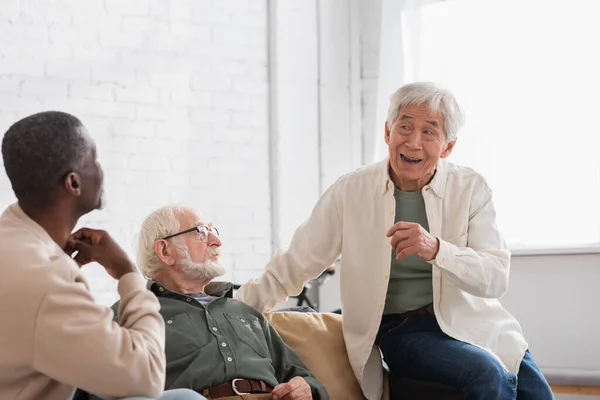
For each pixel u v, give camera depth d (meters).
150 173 4.98
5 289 1.90
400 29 5.50
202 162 5.16
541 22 4.97
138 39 4.99
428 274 2.96
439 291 2.91
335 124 5.60
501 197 5.06
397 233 2.66
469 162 5.18
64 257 2.00
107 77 4.89
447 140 2.93
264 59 5.41
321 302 5.30
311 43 5.54
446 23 5.32
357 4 5.70
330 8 5.62
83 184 2.07
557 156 4.89
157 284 2.78
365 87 5.67
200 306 2.77
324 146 5.55
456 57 5.27
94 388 1.92
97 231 2.15
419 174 2.89
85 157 2.07
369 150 5.64
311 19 5.54
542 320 4.53
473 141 5.18
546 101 4.94
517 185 5.01
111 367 1.91
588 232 4.77
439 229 2.92
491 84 5.14
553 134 4.90
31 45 4.70
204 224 2.87
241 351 2.71
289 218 5.40
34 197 2.03
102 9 4.89
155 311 2.06
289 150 5.42
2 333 1.89
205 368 2.62
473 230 2.94
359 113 5.67
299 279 3.12
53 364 1.90
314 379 2.79
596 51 4.78
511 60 5.07
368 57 5.67
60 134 2.03
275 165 5.38
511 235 5.01
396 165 2.90
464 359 2.75
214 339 2.69
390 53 5.53
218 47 5.25
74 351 1.89
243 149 5.30
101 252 2.13
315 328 3.09
